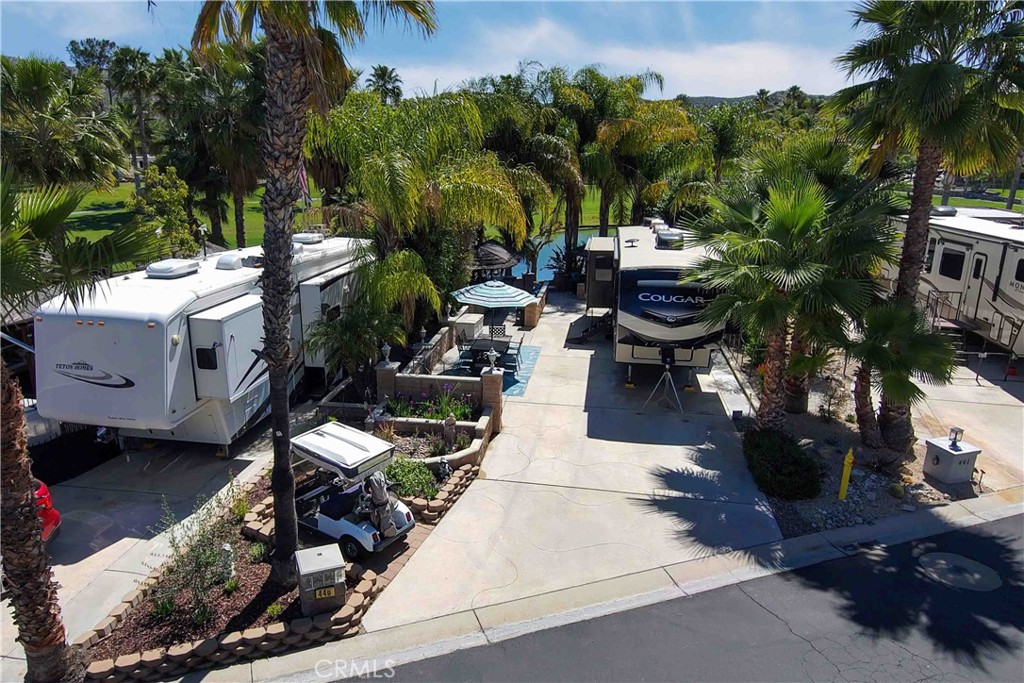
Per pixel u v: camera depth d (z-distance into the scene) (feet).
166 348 32.73
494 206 49.85
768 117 193.47
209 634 23.54
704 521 32.04
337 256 51.60
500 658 23.29
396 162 43.68
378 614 25.52
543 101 80.33
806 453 37.55
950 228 62.03
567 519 32.09
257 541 29.09
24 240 17.89
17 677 22.45
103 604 25.71
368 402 43.55
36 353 33.65
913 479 36.06
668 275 45.37
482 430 37.99
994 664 22.97
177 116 88.74
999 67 33.78
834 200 38.83
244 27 23.13
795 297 35.29
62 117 51.75
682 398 47.85
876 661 23.09
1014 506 33.60
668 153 85.30
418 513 31.81
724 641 24.08
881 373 34.76
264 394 40.32
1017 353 52.19
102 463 37.27
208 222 145.07
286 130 22.84
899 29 33.88
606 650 23.65
